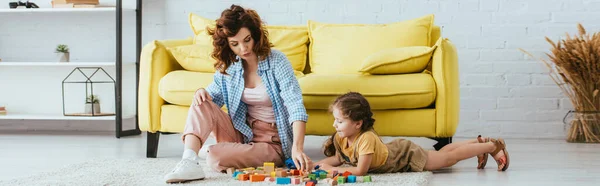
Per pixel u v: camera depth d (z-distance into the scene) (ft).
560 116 14.37
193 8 15.12
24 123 16.02
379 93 9.93
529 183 8.47
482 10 14.37
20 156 11.28
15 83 15.88
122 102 15.58
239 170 8.70
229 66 9.09
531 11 14.26
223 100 9.35
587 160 10.70
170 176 8.04
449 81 10.03
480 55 14.43
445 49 10.10
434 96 10.02
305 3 14.74
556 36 14.24
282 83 8.97
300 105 8.74
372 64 10.21
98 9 14.61
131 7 15.24
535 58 14.33
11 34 15.72
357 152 8.71
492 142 9.47
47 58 15.64
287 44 12.37
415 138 14.58
